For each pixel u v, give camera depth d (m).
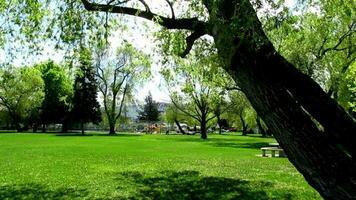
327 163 5.86
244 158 31.42
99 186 17.53
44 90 102.12
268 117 6.27
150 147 45.12
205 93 72.75
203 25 8.34
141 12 9.03
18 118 107.19
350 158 5.91
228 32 6.44
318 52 33.31
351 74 31.36
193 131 124.69
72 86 97.94
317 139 5.98
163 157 32.12
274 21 7.93
